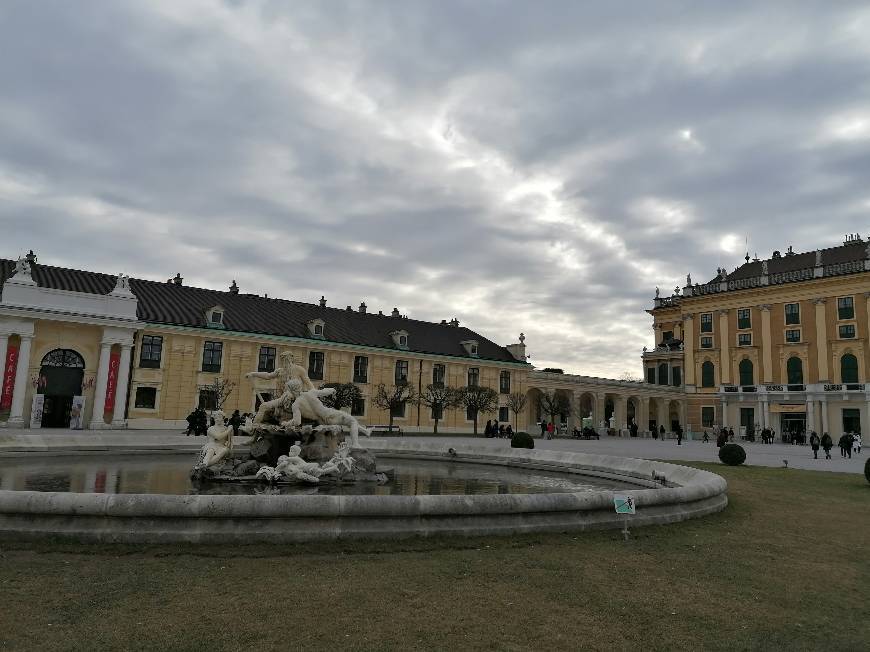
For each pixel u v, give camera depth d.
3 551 6.20
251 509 6.80
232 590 5.37
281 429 13.04
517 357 67.69
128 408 43.53
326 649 4.29
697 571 6.70
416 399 56.47
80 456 16.78
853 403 58.81
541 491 12.23
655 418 76.38
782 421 63.56
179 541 6.63
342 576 5.86
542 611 5.24
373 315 63.88
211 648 4.24
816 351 62.12
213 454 12.23
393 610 5.07
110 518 6.70
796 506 12.24
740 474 20.09
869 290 59.31
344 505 7.06
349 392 47.91
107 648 4.19
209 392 47.03
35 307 39.59
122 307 43.22
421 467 17.70
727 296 69.56
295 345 51.94
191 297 51.19
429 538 7.26
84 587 5.32
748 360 67.38
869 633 5.11
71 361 41.59
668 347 84.00
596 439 56.09
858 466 27.17
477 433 59.59
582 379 66.81
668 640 4.78
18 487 10.47
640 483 13.95
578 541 7.69
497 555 6.84
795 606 5.72
